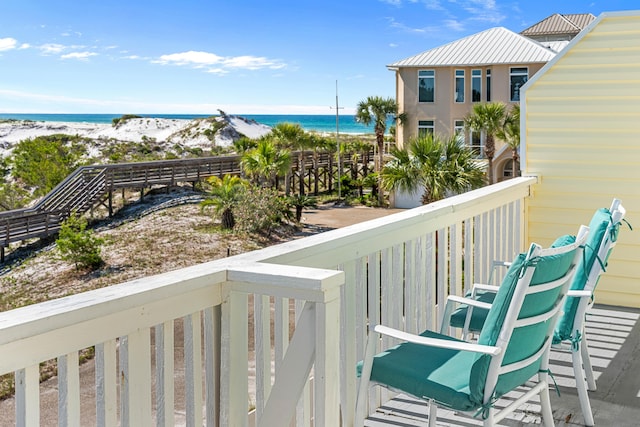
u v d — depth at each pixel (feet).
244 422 6.38
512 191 14.29
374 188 105.50
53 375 30.81
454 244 11.36
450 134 95.86
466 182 53.57
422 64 95.55
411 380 6.79
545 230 15.81
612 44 14.65
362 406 7.13
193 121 244.83
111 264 66.39
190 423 5.92
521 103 15.76
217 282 5.93
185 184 98.53
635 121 14.65
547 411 7.87
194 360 5.88
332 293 5.65
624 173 14.90
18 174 130.31
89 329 4.83
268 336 6.68
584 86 15.07
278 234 76.43
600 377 10.90
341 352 8.27
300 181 108.47
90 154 195.42
